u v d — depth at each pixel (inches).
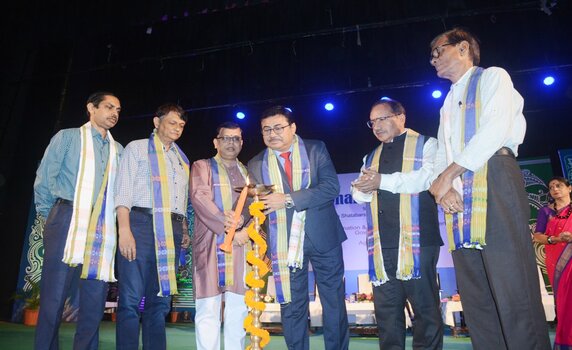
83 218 100.3
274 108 108.3
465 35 76.2
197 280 106.2
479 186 63.3
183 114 116.3
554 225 137.9
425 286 95.4
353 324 269.6
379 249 99.2
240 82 323.9
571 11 265.3
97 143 109.3
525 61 291.6
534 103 325.4
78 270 106.6
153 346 105.9
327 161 108.0
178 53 307.3
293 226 100.3
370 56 299.1
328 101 339.3
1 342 194.1
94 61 326.0
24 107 342.3
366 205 107.0
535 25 275.6
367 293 284.5
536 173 330.3
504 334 58.8
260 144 362.6
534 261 61.6
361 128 357.1
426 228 97.9
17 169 336.5
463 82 73.0
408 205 98.1
